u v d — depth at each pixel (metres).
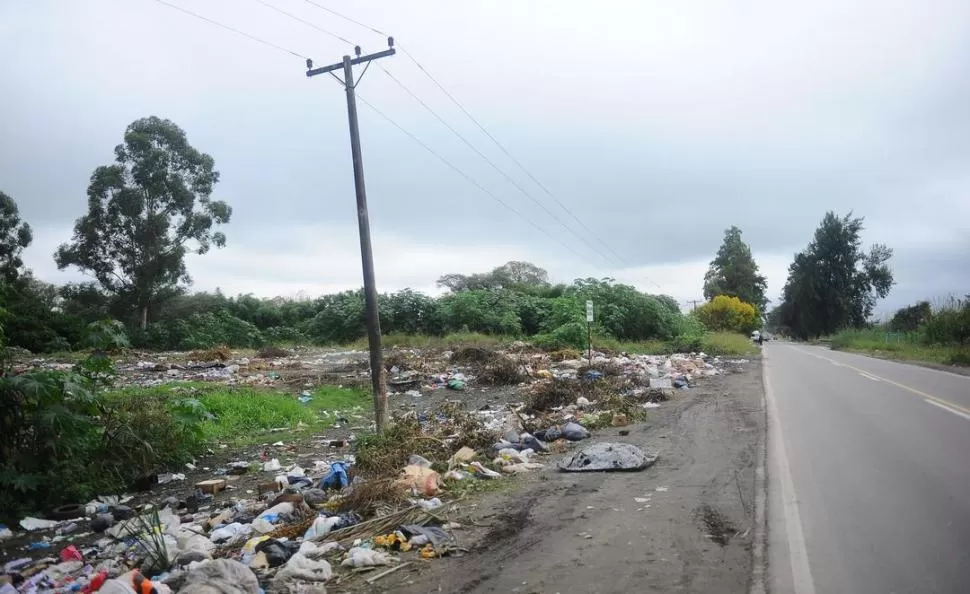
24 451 8.30
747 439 11.11
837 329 83.31
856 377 21.83
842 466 8.78
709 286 95.00
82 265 41.41
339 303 42.69
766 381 21.23
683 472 8.89
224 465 10.79
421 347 31.59
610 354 31.14
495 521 6.96
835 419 12.79
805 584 4.98
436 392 19.33
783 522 6.52
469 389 19.78
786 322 98.00
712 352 37.09
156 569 5.77
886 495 7.31
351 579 5.49
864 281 84.62
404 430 11.05
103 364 9.72
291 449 11.98
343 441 12.30
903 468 8.52
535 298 42.72
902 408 13.91
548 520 6.92
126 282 42.28
